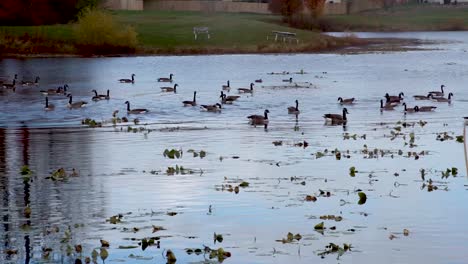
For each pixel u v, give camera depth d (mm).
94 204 26688
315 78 70812
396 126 43281
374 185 29016
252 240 23094
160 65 83812
